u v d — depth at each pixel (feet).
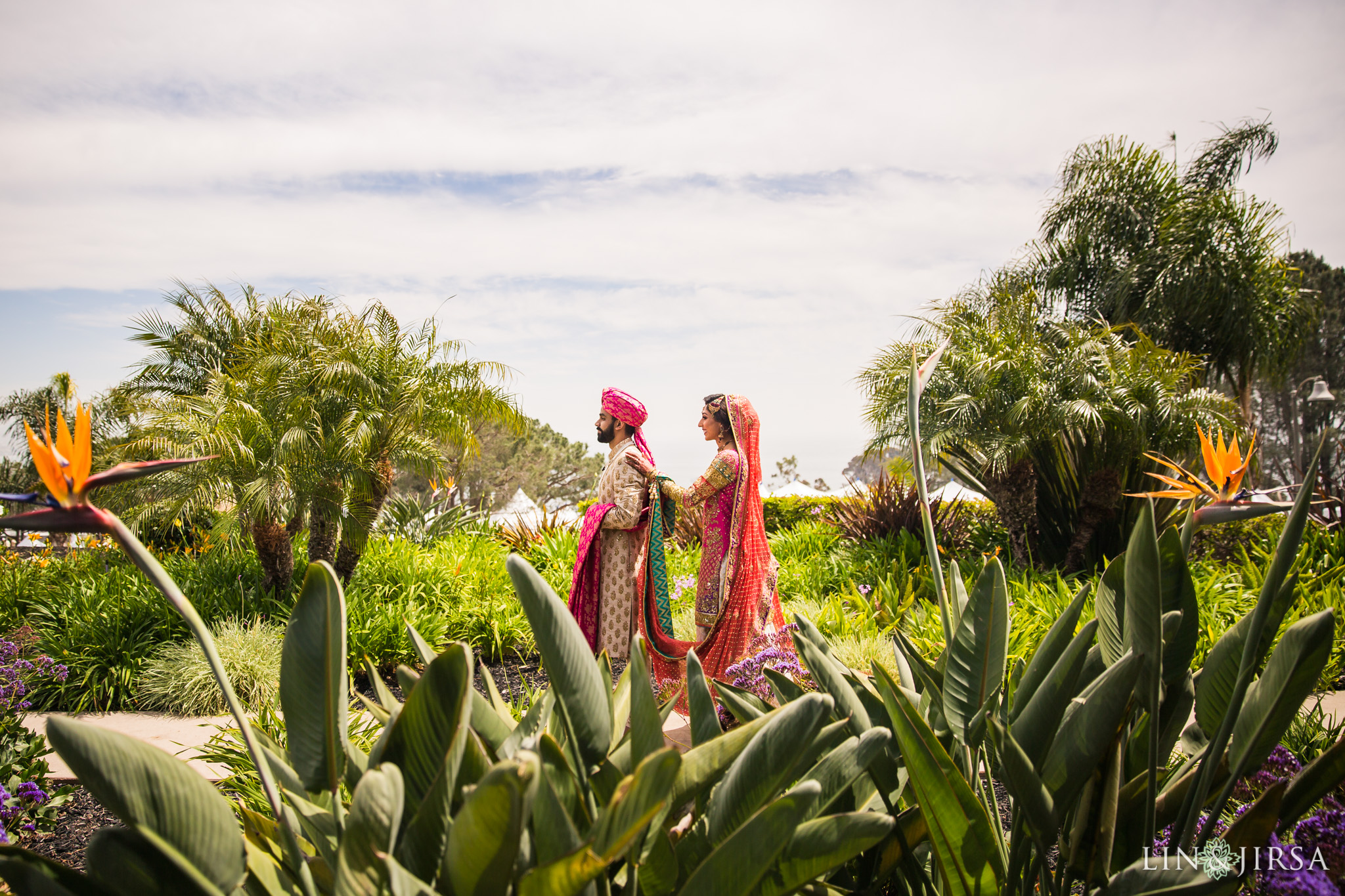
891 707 4.73
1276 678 4.80
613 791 4.44
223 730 11.39
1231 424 25.63
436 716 4.04
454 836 3.42
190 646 15.98
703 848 4.46
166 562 23.09
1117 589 5.86
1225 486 5.20
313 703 4.43
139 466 3.65
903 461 36.32
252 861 4.48
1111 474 26.55
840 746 4.79
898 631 6.56
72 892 3.69
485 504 36.27
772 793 4.14
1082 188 48.88
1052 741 5.04
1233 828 4.77
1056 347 29.27
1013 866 5.07
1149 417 25.82
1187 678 5.96
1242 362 45.44
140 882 3.77
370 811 3.43
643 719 4.51
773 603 13.55
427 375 24.53
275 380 22.45
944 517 31.58
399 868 3.43
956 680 5.84
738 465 12.84
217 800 3.84
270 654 15.69
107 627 16.92
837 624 18.24
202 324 29.22
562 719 4.52
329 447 21.77
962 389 27.96
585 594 14.01
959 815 4.80
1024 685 5.82
